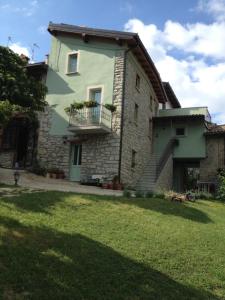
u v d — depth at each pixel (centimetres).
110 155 1797
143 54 2012
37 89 1681
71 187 1542
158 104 2656
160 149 2447
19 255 609
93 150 1845
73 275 584
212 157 2327
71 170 1895
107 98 1870
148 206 1162
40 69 2047
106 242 760
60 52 2045
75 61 2022
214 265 760
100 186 1759
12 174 1652
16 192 1097
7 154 2111
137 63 2084
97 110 1830
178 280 657
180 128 2452
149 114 2370
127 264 671
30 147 2016
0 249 617
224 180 1822
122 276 619
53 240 704
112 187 1719
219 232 1020
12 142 2114
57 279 560
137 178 2042
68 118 1936
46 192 1115
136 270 654
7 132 2139
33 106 1673
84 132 1855
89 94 1917
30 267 578
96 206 1041
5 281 526
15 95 1582
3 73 1574
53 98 1994
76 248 686
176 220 1062
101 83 1903
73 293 532
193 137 2394
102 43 1952
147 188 1956
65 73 2002
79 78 1962
